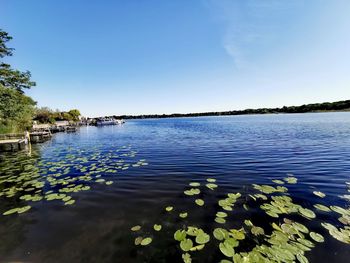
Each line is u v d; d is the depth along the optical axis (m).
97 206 4.54
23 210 4.34
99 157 10.31
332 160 7.97
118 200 4.83
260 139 15.02
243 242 3.00
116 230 3.55
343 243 2.95
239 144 12.94
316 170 6.72
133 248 3.06
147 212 4.18
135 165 8.30
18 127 24.39
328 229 3.28
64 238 3.38
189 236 3.23
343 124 26.81
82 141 19.11
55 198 4.97
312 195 4.71
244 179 6.07
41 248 3.14
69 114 70.56
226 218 3.75
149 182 6.10
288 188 5.19
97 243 3.21
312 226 3.40
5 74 19.06
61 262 2.82
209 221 3.72
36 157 11.05
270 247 2.84
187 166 7.90
